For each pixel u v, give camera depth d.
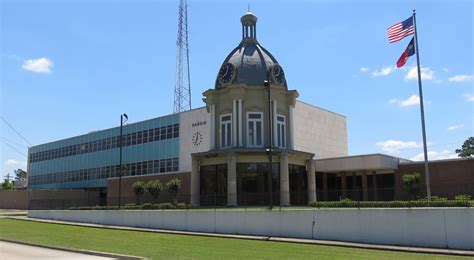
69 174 83.50
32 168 96.12
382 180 50.22
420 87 28.31
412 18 29.22
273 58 44.69
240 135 40.34
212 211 29.22
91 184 77.19
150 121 67.31
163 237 26.55
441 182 42.47
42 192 74.62
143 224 34.00
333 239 23.52
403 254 18.45
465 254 18.23
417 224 20.94
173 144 63.09
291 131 42.56
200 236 27.17
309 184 41.72
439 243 20.22
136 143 69.19
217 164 40.22
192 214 30.41
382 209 22.09
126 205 44.50
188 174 52.50
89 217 39.94
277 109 41.78
